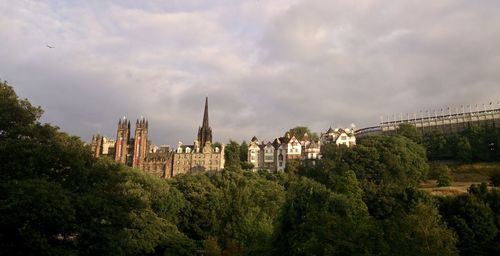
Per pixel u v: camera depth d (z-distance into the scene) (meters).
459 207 94.06
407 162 184.50
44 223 42.28
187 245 91.50
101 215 47.53
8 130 53.28
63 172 52.19
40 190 42.00
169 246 89.44
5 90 55.41
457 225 88.81
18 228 40.69
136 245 80.31
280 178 181.25
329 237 44.66
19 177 47.44
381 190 114.69
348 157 188.62
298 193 66.56
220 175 144.50
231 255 87.81
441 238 66.00
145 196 103.38
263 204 119.56
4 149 47.81
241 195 118.19
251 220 101.12
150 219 90.56
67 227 43.00
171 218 110.12
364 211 81.88
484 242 86.94
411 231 61.12
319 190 68.62
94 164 59.62
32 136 54.25
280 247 51.97
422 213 74.69
